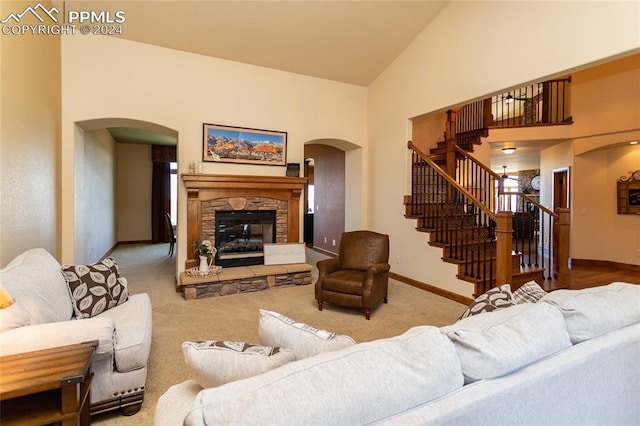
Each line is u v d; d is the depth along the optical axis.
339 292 3.61
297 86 5.36
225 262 4.76
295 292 4.43
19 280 1.79
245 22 4.19
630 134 5.57
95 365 1.83
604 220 6.22
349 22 4.37
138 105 4.28
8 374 1.34
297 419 0.70
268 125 5.12
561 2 3.11
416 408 0.83
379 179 5.64
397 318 3.51
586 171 6.32
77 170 4.18
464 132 6.71
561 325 1.21
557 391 1.07
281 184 4.97
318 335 1.17
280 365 1.02
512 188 11.52
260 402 0.71
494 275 4.11
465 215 4.78
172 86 4.47
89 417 1.70
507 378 0.98
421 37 4.70
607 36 2.80
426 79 4.63
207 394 0.76
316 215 8.06
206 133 4.66
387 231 5.45
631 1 2.66
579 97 6.20
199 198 4.56
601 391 1.21
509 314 1.25
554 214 4.64
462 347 1.02
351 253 4.16
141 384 1.95
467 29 4.03
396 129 5.23
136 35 4.17
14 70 2.65
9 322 1.62
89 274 2.40
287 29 4.38
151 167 9.32
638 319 1.40
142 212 9.24
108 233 7.38
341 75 5.53
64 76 3.94
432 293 4.44
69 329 1.68
